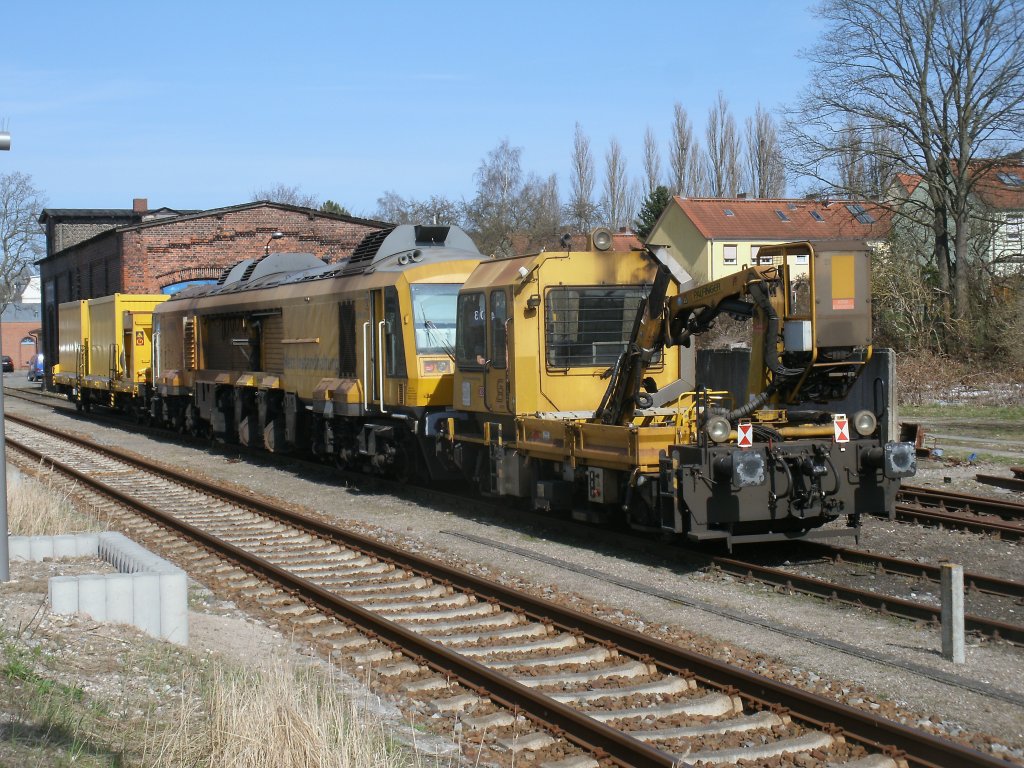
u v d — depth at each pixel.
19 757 5.25
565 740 6.29
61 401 45.34
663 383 13.60
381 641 8.48
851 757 5.95
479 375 14.34
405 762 5.79
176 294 29.56
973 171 34.62
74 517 13.66
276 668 6.56
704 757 5.95
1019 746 6.15
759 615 9.07
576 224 74.31
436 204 73.94
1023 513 14.00
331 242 44.59
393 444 16.75
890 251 35.97
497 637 8.59
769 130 73.06
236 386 23.41
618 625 8.80
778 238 55.16
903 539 12.58
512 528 13.45
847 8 34.25
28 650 7.14
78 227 56.53
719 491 10.41
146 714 6.29
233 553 11.91
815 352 9.98
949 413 27.58
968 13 33.66
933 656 7.86
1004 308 33.00
